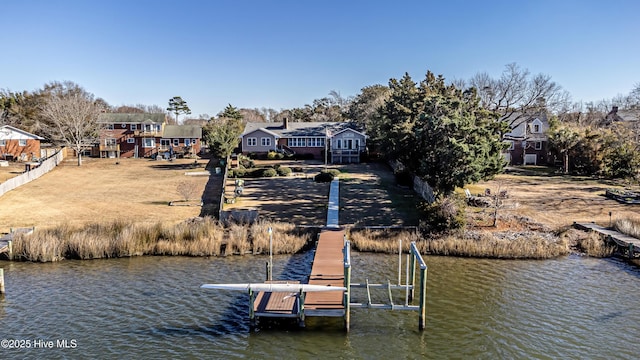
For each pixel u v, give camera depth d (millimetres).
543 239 30688
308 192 44500
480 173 35031
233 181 50281
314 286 19734
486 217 34906
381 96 78750
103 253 29719
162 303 22109
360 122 82062
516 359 17078
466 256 29719
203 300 22484
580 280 25094
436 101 38469
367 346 18109
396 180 48062
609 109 101312
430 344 18234
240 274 26266
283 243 30750
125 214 37750
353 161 63188
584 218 35500
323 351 17766
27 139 64750
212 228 32406
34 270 27094
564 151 57500
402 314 20953
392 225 34312
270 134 67375
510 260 28953
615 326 19547
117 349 17766
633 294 23031
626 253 29000
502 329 19375
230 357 17281
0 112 73375
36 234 30641
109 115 74750
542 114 68688
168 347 17938
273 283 21844
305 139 68375
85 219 36219
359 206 39156
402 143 40062
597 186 46562
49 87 87438
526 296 22906
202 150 76125
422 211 33812
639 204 38812
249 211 35031
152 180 51812
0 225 34344
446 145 34969
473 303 22078
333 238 30906
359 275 25797
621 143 48562
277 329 19516
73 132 65750
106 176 54219
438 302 22250
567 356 17234
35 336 18734
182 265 28078
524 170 58438
